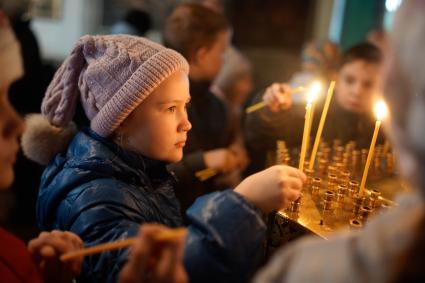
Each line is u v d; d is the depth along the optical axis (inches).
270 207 28.9
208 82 60.2
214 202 28.0
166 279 21.6
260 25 178.5
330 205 31.9
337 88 61.0
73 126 42.9
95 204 32.8
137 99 35.7
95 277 30.5
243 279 27.3
